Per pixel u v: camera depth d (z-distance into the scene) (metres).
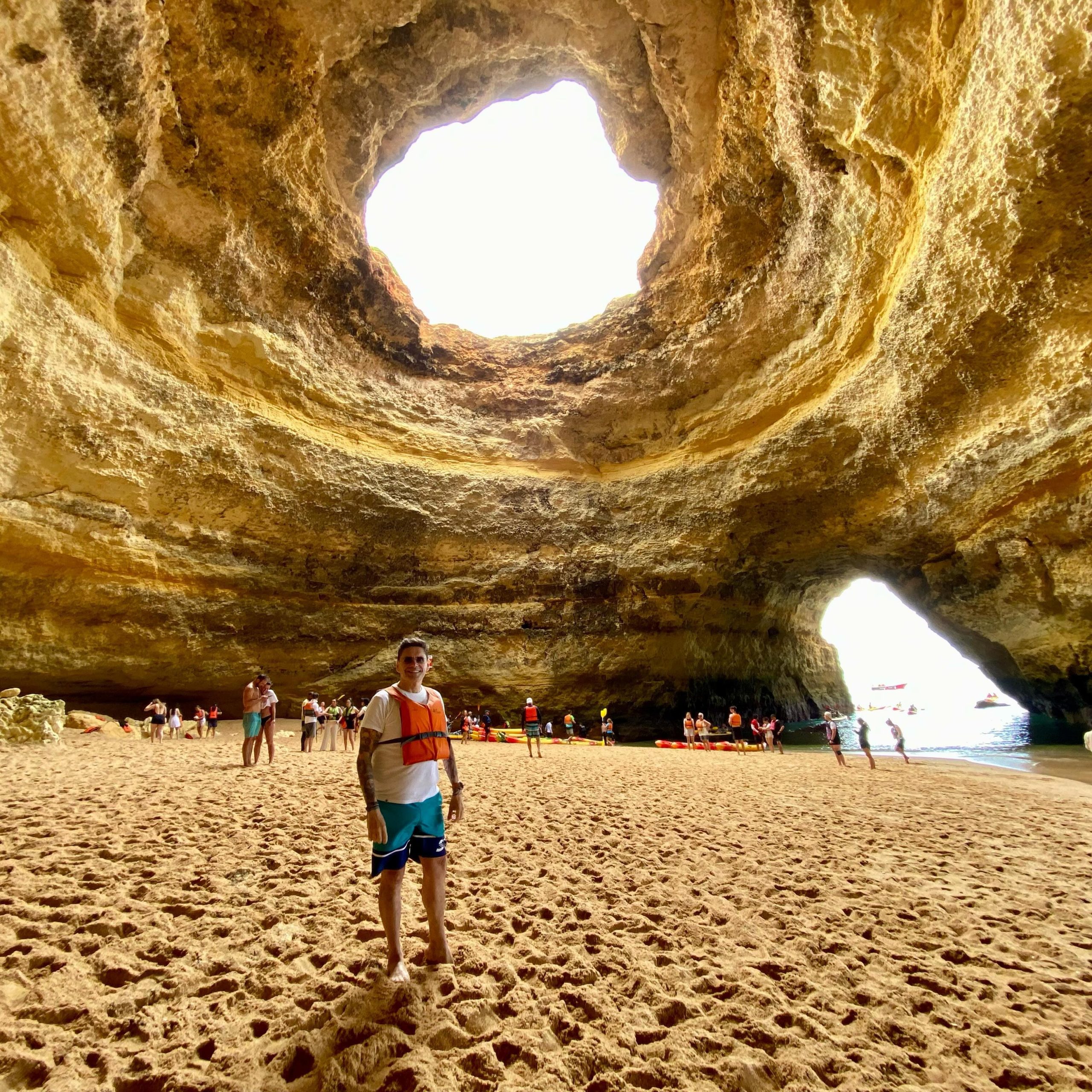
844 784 9.45
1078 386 12.46
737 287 19.72
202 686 18.27
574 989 2.63
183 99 14.65
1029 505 15.05
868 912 3.63
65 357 13.66
